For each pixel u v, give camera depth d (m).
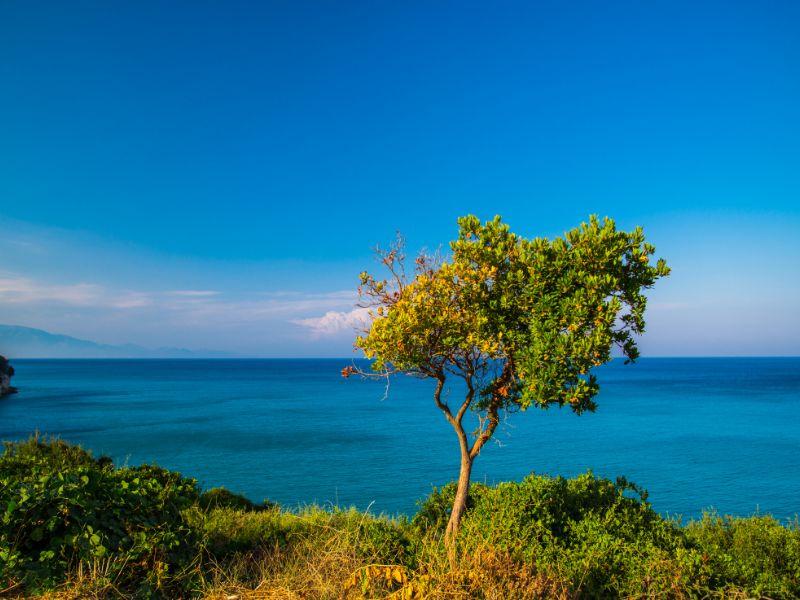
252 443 52.53
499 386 9.36
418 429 63.44
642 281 9.00
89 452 14.99
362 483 35.06
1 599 5.30
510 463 42.22
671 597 6.59
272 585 5.98
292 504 29.33
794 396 116.19
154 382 175.75
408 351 8.92
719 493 33.28
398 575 5.48
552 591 5.78
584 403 8.45
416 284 9.11
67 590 5.52
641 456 45.75
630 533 8.27
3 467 8.17
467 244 9.23
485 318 8.64
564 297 8.77
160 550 6.67
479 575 5.55
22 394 120.56
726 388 145.50
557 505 9.13
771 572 7.41
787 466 41.81
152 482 8.06
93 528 6.39
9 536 6.05
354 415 78.94
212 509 12.94
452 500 11.07
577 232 9.01
